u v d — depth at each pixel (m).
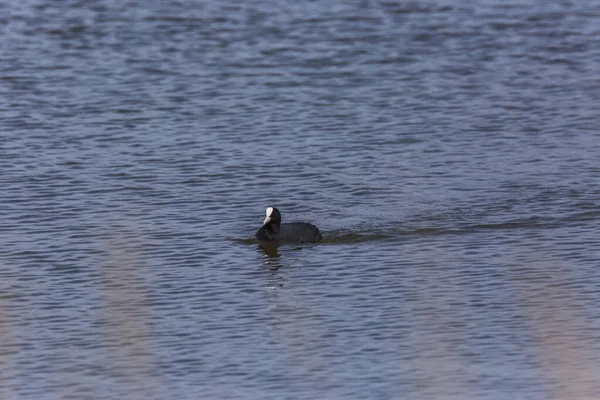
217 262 61.22
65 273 59.47
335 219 68.62
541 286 56.78
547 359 47.47
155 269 60.12
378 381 46.00
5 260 61.31
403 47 114.25
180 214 69.25
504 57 110.75
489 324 51.94
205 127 89.19
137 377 46.84
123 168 78.38
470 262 60.72
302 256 62.12
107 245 63.59
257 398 44.62
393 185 74.88
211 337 51.09
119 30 119.75
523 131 87.69
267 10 129.12
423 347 49.50
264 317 53.47
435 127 89.06
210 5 131.00
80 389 45.75
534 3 131.75
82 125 89.44
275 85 101.62
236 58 110.25
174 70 106.19
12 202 71.25
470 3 131.88
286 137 86.56
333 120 91.12
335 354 48.97
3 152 82.06
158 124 90.00
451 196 72.38
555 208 69.44
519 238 64.38
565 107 94.19
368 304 54.97
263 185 75.12
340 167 79.00
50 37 117.00
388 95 98.62
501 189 73.50
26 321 53.12
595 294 55.50
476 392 44.59
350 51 112.75
